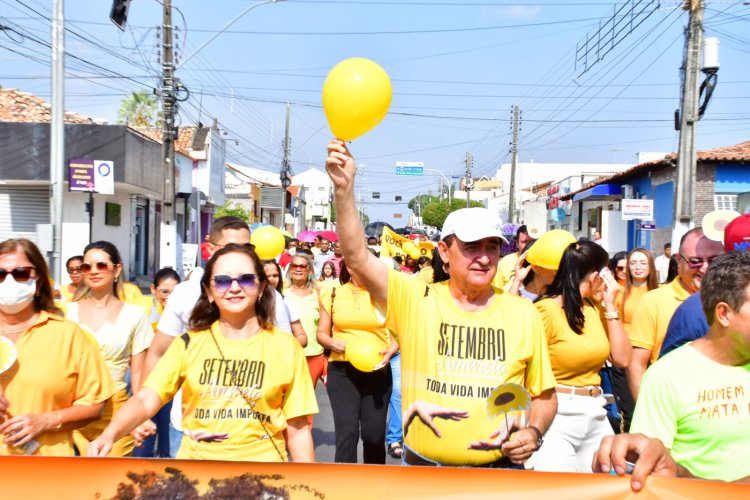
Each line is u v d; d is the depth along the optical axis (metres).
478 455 3.02
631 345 4.48
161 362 3.23
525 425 3.07
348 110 2.85
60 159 12.84
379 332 5.64
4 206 21.80
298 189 63.22
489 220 3.05
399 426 6.66
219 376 3.17
